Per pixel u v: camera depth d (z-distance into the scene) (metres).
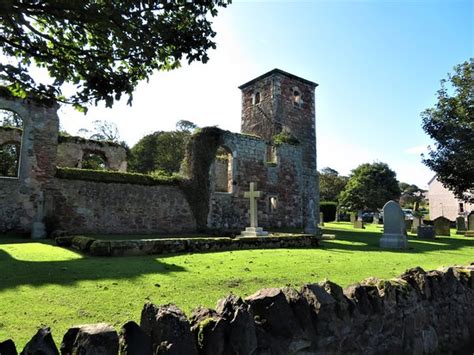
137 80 4.13
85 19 3.16
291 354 2.93
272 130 24.50
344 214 46.31
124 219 15.93
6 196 13.55
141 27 3.42
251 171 20.69
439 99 20.48
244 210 20.00
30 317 3.73
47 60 3.65
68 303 4.26
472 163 18.56
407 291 4.28
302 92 26.47
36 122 14.44
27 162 14.09
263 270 6.75
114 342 2.10
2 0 2.80
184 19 3.74
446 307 4.89
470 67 19.77
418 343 4.25
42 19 3.78
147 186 16.83
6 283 5.13
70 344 2.11
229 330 2.58
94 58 3.73
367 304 3.71
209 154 18.83
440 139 20.16
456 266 5.92
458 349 4.86
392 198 45.62
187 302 4.46
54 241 11.30
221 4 3.82
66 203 14.66
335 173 66.31
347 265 7.73
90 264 6.82
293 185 22.84
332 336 3.26
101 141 20.70
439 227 20.28
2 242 10.96
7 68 3.57
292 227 22.19
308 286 3.39
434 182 48.75
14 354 2.01
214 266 7.04
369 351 3.61
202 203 18.25
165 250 8.93
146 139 38.59
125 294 4.72
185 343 2.35
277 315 2.93
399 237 12.45
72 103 3.82
